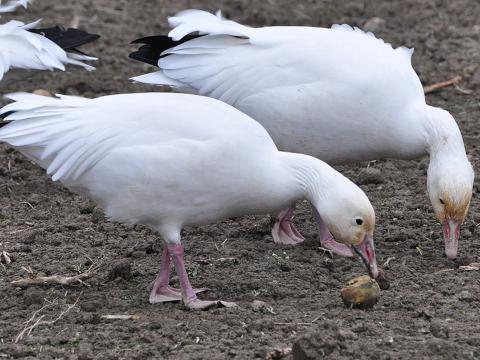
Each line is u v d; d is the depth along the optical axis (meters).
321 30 12.57
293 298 10.79
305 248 12.52
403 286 11.05
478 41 20.14
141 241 12.52
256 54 12.30
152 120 10.23
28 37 13.42
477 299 10.56
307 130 12.30
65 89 17.92
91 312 10.35
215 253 12.15
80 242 12.48
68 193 14.20
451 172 11.73
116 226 12.95
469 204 12.52
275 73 12.20
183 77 12.44
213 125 10.27
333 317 10.09
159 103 10.40
